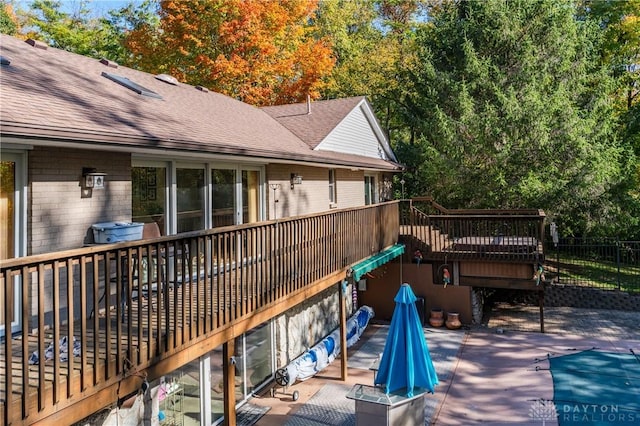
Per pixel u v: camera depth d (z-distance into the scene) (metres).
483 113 18.12
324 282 9.38
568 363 10.86
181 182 8.37
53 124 4.95
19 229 5.61
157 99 9.41
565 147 17.39
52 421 3.73
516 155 17.62
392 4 33.12
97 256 4.20
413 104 24.03
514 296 17.53
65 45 25.53
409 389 7.71
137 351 4.63
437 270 15.00
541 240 13.48
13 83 6.05
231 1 21.52
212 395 8.42
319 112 16.69
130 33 23.16
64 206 6.05
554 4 19.34
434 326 14.52
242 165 10.09
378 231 13.10
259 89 22.69
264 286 7.14
